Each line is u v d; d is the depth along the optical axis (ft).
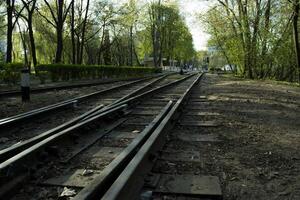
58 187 13.75
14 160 13.71
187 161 17.39
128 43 267.39
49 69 83.51
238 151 19.63
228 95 53.01
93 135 22.34
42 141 16.90
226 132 24.63
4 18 122.83
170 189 13.55
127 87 68.39
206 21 137.49
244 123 28.48
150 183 13.75
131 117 30.17
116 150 19.16
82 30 150.10
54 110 31.37
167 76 157.28
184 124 26.81
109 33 210.79
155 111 33.42
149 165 15.25
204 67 513.45
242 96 51.90
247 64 130.62
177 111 30.35
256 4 118.93
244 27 122.42
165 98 45.73
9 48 108.68
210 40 167.53
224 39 143.74
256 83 94.53
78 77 97.45
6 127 23.62
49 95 49.47
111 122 27.12
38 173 14.85
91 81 91.45
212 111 34.40
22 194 13.07
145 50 287.07
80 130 21.91
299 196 13.43
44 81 78.59
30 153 14.99
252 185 14.46
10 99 43.50
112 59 274.16
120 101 36.04
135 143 17.42
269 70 129.08
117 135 22.84
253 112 35.01
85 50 240.94
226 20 132.77
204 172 15.85
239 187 14.21
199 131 24.72
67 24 152.15
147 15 258.16
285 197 13.33
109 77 124.26
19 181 13.42
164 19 263.49
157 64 277.64
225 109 36.27
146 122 27.68
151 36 266.77
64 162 16.56
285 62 120.26
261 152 19.52
